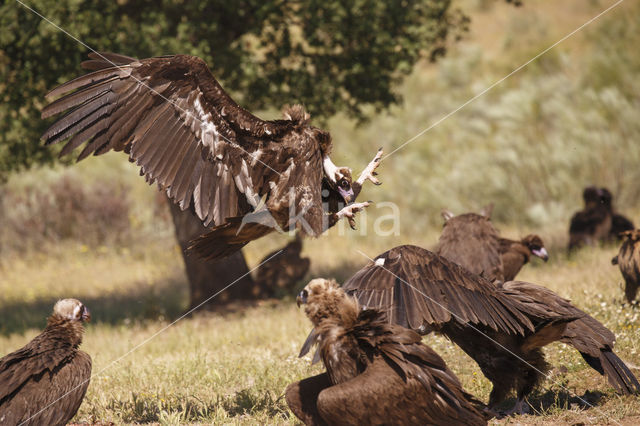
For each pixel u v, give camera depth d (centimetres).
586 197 3519
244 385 1689
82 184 5206
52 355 1226
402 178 5016
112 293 3859
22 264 4572
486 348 1342
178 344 2338
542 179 4672
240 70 2853
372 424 987
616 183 4506
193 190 1068
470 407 1033
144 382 1738
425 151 5394
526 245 2316
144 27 2730
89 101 1008
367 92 3097
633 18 6419
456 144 5441
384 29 3012
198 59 1031
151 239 4825
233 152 1077
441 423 1012
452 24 3397
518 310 1242
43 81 2778
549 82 5719
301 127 1107
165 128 1046
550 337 1300
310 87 3006
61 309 1290
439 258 1220
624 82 5531
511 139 5059
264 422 1384
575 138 4788
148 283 4012
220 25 3058
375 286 1194
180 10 3055
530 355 1349
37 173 5597
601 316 1897
